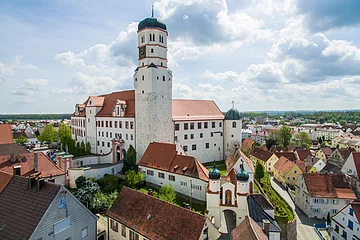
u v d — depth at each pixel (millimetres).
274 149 104812
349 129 183625
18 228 21078
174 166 47906
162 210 26078
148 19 60719
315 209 47906
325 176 50625
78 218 24500
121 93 75438
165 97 62750
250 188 44719
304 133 138500
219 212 36219
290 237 35562
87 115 82375
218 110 81688
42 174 42125
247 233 22172
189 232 22656
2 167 40312
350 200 46688
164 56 62500
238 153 51844
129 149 60562
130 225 27000
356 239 33531
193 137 70312
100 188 47000
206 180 41688
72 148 80125
